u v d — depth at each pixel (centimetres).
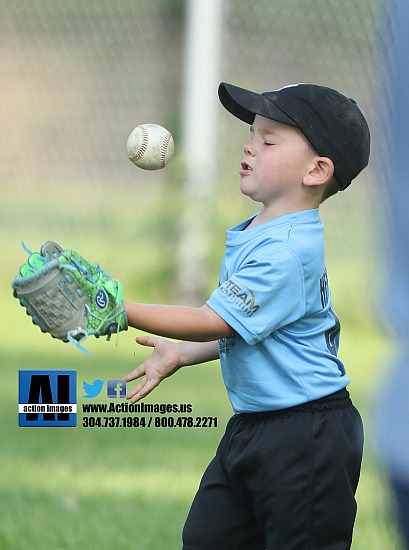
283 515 1294
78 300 1195
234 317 1254
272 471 1288
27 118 5541
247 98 1325
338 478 1298
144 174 5272
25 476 2042
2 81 5581
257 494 1303
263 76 4741
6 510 1836
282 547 1303
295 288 1280
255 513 1322
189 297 3944
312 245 1303
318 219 1347
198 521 1359
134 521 1795
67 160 5450
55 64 5472
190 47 4012
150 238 4041
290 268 1273
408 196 953
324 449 1290
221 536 1355
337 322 1378
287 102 1330
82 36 5341
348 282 3756
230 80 4716
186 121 4009
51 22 5388
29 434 2338
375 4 3762
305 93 1340
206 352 1395
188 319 1245
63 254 1184
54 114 5500
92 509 1855
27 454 2189
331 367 1327
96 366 2928
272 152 1333
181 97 4150
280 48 4738
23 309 3900
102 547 1677
